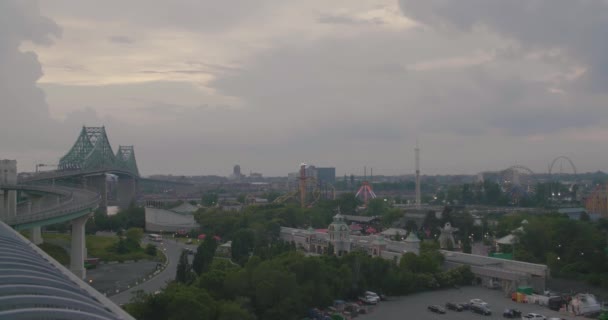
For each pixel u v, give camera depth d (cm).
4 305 5556
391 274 19038
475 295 19000
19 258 7569
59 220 19638
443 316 16100
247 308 14812
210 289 15412
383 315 16188
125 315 6869
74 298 6438
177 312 12694
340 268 18262
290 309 15325
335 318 15438
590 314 16288
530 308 17150
